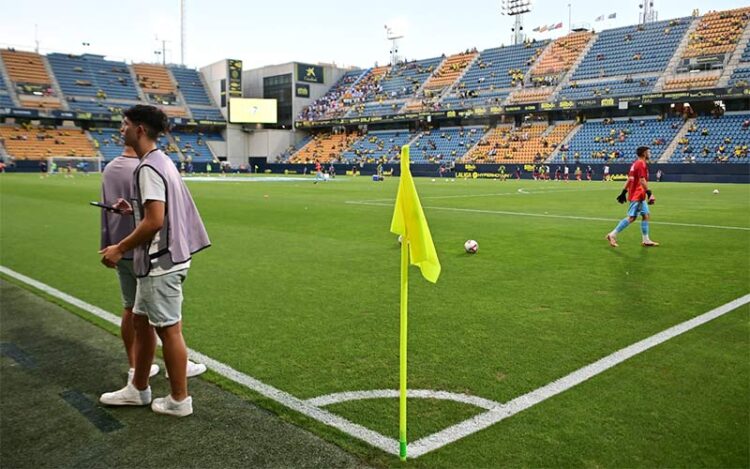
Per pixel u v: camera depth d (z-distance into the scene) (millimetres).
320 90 71312
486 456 3051
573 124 50094
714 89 40688
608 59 50562
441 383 4043
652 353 4605
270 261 8789
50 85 60312
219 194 25234
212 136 68562
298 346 4883
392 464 2992
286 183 37438
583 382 4023
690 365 4340
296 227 13141
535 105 49375
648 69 47031
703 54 44719
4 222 13977
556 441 3199
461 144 54594
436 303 6242
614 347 4758
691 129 43094
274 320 5660
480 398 3783
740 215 15719
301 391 3955
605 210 17609
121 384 4219
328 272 7965
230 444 3254
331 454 3113
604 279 7410
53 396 3998
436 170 52125
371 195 24781
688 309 5922
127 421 3588
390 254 9438
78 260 9000
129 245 3420
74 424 3555
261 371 4332
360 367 4383
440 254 9352
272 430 3408
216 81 69000
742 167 36688
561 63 53406
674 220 14461
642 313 5777
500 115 54062
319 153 64188
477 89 56750
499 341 4941
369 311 5961
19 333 5418
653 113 46719
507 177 48000
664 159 41719
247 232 12266
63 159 53688
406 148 3072
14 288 7180
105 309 6215
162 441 3309
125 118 3535
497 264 8469
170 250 3486
